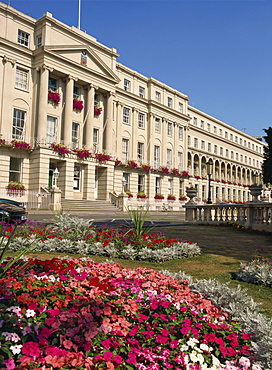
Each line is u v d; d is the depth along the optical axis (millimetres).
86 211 27594
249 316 3338
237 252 8375
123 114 39281
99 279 4098
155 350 2746
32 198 26844
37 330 2695
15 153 27938
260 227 13242
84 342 2680
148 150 42125
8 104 27500
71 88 31156
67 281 4039
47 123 30219
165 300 3463
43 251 7625
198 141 56500
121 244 7980
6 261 4609
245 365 2568
